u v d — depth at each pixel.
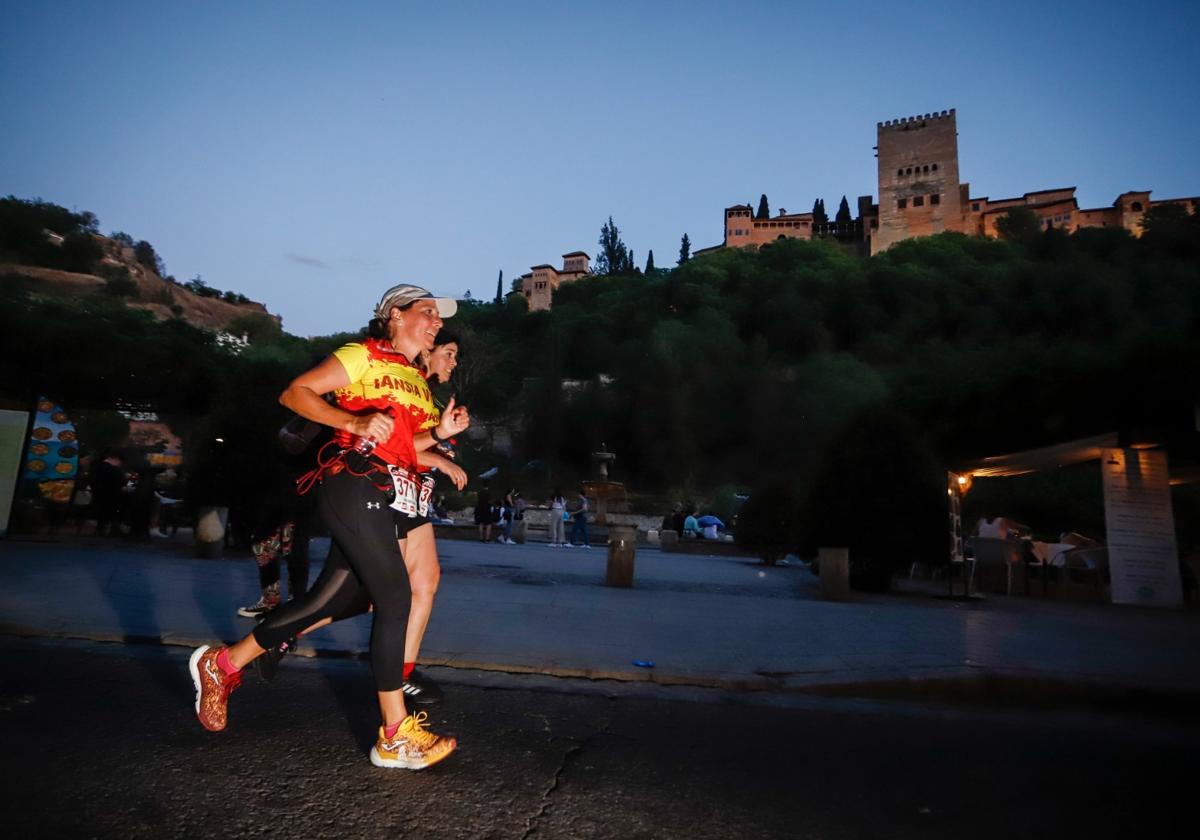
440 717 3.49
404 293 3.07
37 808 2.21
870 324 101.19
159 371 13.17
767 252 133.50
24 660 4.02
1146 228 112.88
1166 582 10.98
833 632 6.27
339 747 2.92
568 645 5.21
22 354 12.03
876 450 10.51
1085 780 3.13
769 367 85.88
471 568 10.53
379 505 2.68
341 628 5.33
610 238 181.25
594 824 2.38
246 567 8.80
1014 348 14.03
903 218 135.50
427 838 2.18
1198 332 11.06
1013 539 12.73
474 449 82.44
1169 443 11.52
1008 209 134.25
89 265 98.56
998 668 4.88
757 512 15.76
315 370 2.71
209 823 2.20
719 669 4.72
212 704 2.76
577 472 83.25
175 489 15.34
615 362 98.19
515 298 136.75
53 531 12.13
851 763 3.19
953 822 2.59
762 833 2.41
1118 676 4.85
